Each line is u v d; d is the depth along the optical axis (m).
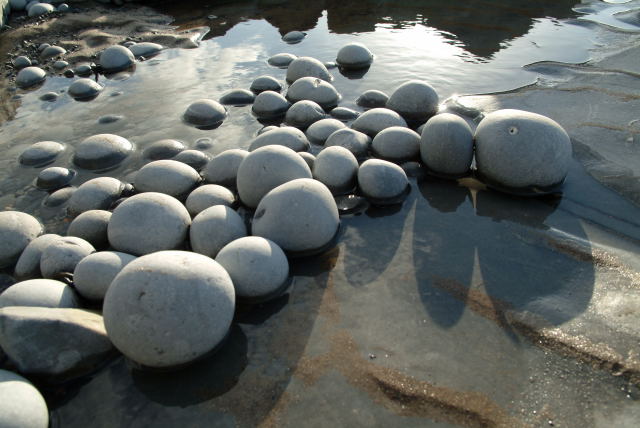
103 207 3.15
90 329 2.05
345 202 3.11
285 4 8.19
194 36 6.78
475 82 4.96
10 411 1.69
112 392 1.98
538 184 3.08
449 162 3.29
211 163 3.41
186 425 1.85
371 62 5.64
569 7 7.36
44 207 3.29
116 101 4.96
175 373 2.04
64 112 4.76
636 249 2.63
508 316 2.24
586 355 2.03
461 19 7.02
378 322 2.25
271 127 3.82
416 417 1.82
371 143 3.72
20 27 6.84
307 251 2.66
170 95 5.04
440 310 2.30
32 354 1.94
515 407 1.84
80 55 6.15
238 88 5.12
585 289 2.37
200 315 1.96
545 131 3.01
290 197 2.60
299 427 1.81
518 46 5.91
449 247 2.71
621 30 6.28
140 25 7.18
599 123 3.97
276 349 2.13
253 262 2.30
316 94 4.61
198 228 2.61
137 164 3.79
